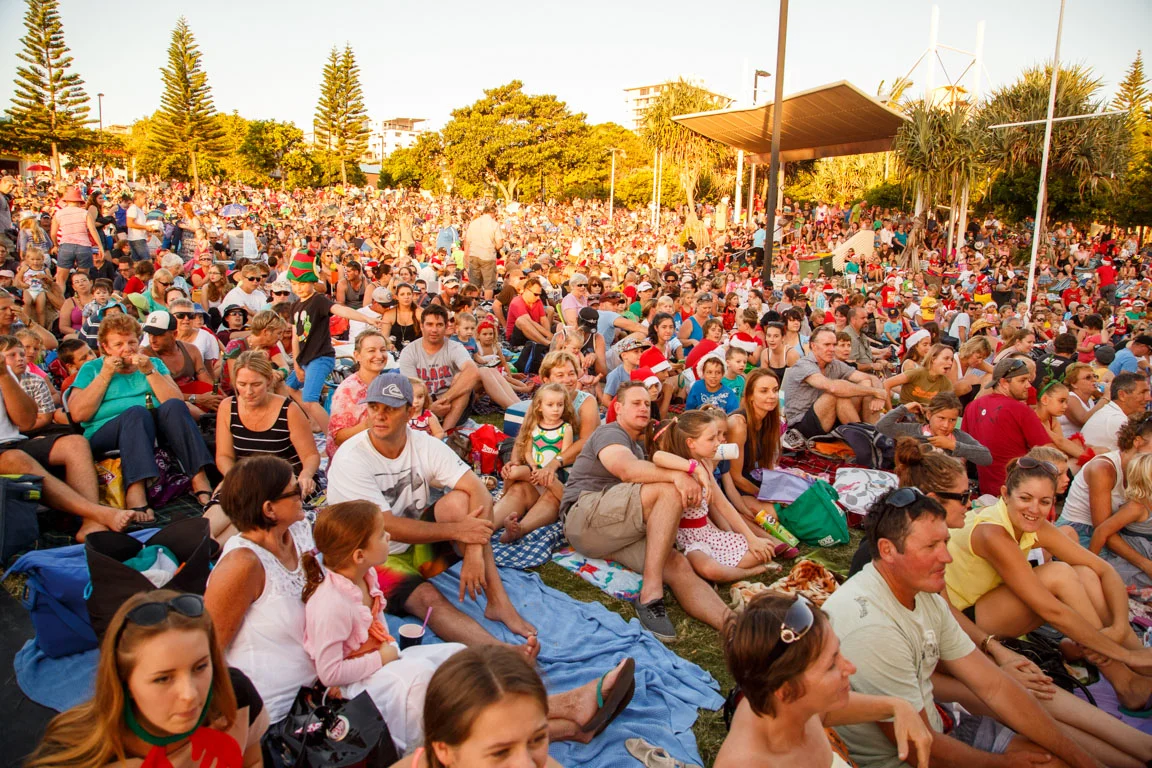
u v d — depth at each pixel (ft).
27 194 97.14
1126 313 51.93
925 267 88.74
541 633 14.16
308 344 24.90
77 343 21.50
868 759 10.14
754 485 19.42
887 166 167.12
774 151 52.70
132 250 50.83
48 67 178.40
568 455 18.72
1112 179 113.39
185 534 12.15
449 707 5.99
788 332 30.42
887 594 10.07
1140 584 15.55
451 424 23.91
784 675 7.38
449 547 14.57
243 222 86.69
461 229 121.70
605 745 11.12
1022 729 10.11
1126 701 12.32
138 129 273.75
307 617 10.05
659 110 143.33
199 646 6.88
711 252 95.81
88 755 6.79
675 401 29.01
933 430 19.86
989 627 12.82
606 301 36.29
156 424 17.88
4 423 16.49
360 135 254.47
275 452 17.13
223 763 7.37
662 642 14.17
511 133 259.60
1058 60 65.16
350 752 8.80
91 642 12.26
